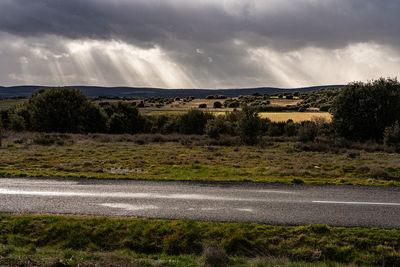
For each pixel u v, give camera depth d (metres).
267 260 5.96
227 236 6.75
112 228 7.00
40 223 7.15
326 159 17.95
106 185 10.47
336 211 8.15
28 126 40.16
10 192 9.41
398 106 28.02
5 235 6.72
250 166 15.20
